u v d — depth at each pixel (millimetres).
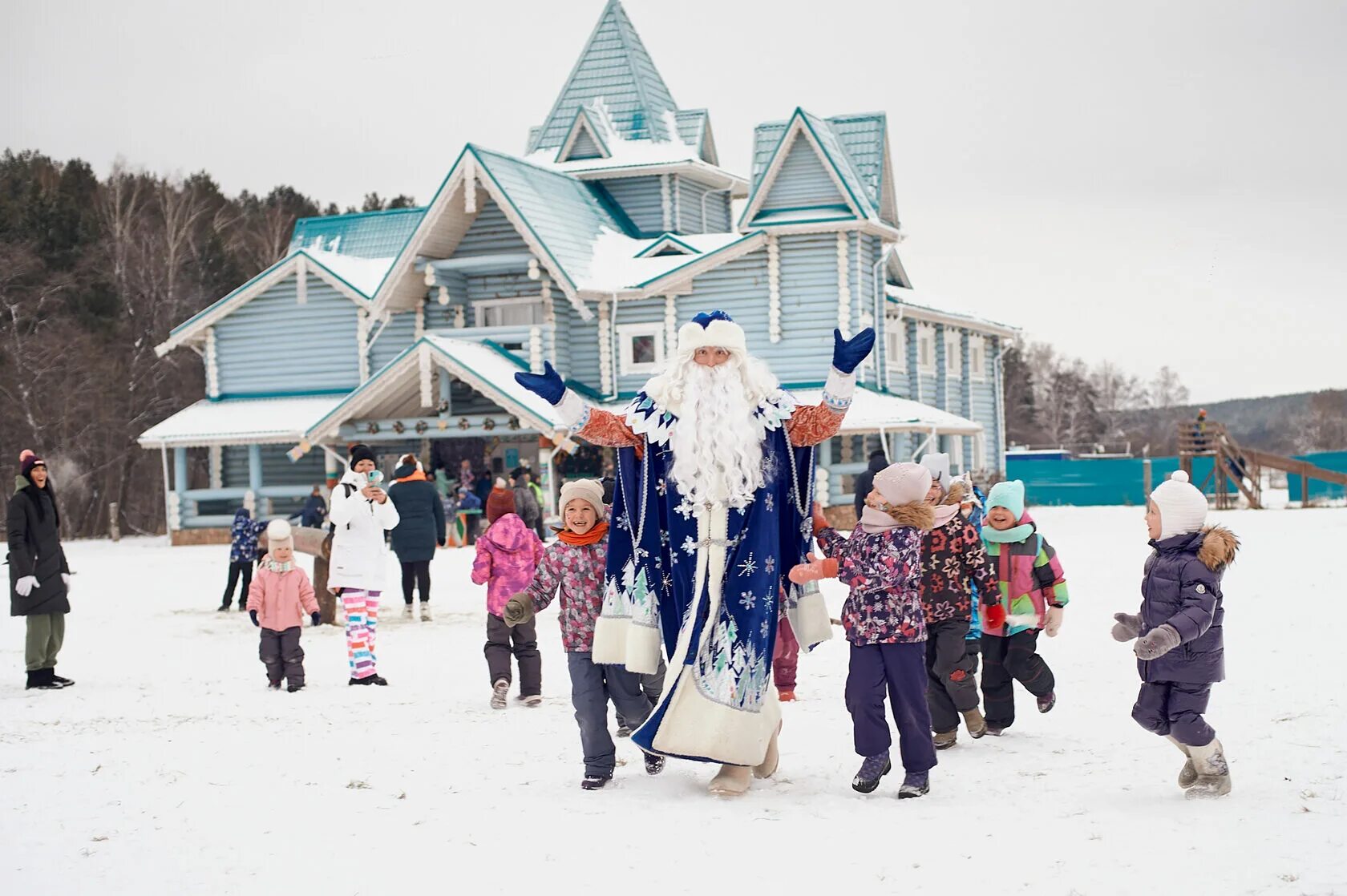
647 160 44000
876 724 7848
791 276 38062
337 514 12836
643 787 8180
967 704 9109
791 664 8930
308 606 12883
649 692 9039
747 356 8273
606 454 38844
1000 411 49656
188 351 63375
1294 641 12922
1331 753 8164
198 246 68188
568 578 8484
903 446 35969
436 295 40281
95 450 57281
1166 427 131500
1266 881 5715
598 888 6027
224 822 7465
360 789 8242
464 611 19375
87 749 9836
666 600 8133
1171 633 7074
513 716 10984
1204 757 7262
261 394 42094
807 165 37906
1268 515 37000
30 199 62844
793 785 8141
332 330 41531
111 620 19297
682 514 8062
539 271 38188
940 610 8922
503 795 7996
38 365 56500
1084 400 119188
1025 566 9258
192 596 22766
